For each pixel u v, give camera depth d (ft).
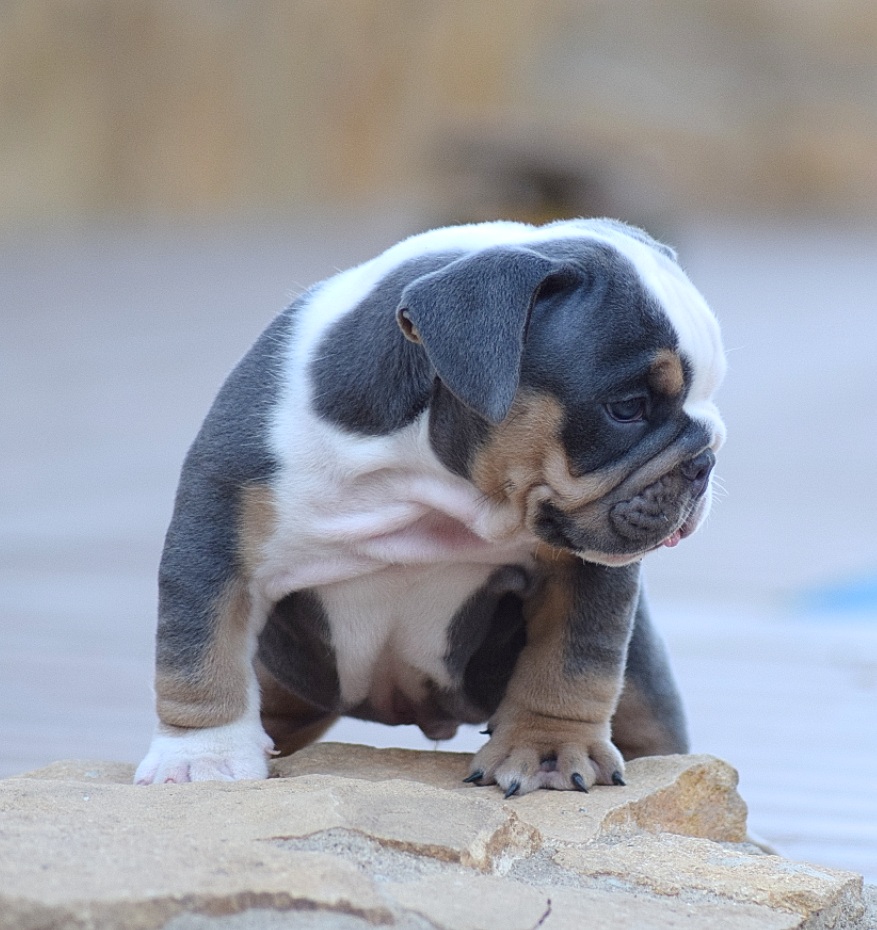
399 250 23.40
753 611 44.24
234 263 127.13
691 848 19.63
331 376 22.52
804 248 158.51
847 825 26.04
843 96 193.67
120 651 36.88
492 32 178.50
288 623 24.00
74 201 147.95
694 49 193.16
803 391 86.48
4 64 142.00
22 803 18.40
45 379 81.87
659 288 21.45
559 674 22.71
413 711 25.85
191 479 22.62
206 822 17.58
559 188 130.52
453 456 21.94
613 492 21.34
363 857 17.08
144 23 151.33
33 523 52.54
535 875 18.28
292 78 163.12
